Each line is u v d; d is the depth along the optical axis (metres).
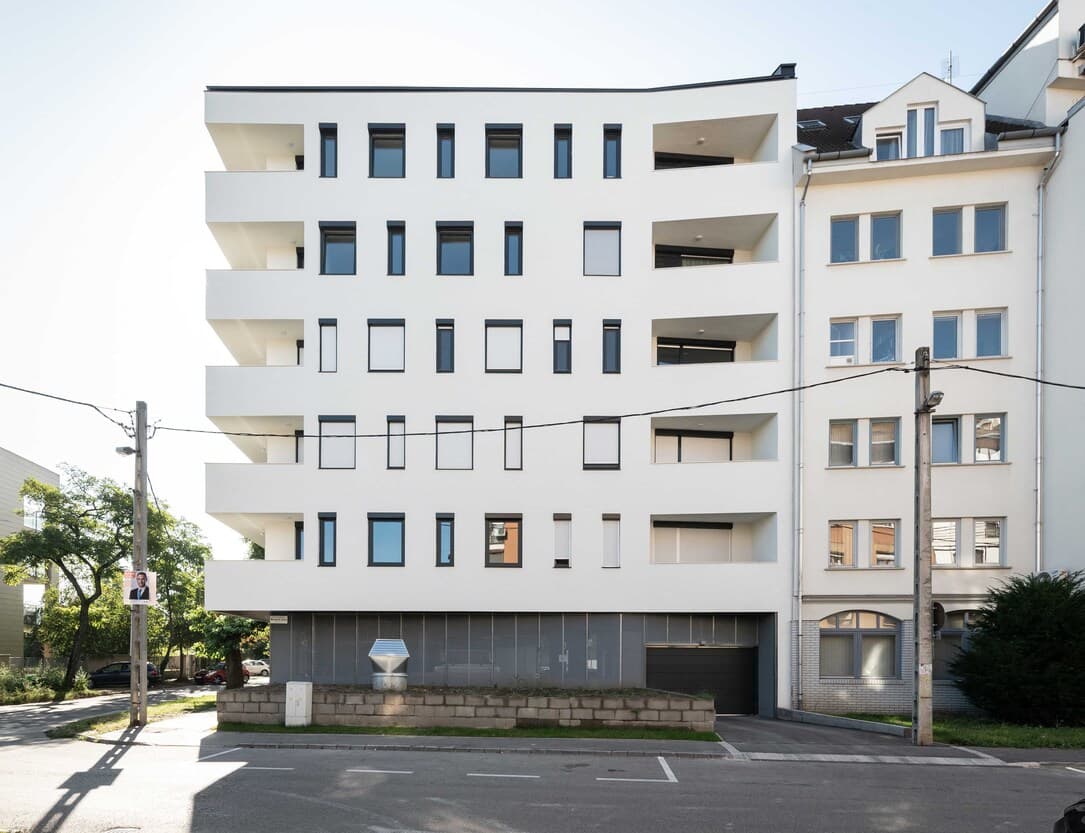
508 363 23.39
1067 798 11.72
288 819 10.12
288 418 23.69
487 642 23.09
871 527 22.20
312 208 23.75
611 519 22.86
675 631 22.98
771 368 22.70
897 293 22.42
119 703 29.77
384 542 22.98
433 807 10.81
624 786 12.27
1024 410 21.78
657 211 23.47
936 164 22.09
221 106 23.83
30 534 34.94
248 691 18.03
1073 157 21.55
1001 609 19.53
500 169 24.16
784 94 23.36
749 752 15.11
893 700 21.61
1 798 11.20
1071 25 23.77
